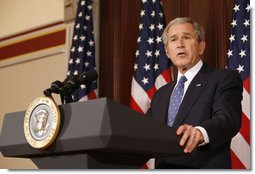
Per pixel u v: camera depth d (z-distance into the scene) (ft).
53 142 6.06
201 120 8.60
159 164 8.57
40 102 6.32
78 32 20.62
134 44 20.75
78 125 5.85
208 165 8.29
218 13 18.45
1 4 26.76
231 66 16.16
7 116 7.07
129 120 5.80
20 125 6.76
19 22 25.48
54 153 6.26
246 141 14.94
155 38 18.70
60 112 6.17
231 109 8.18
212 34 18.44
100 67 21.39
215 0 18.70
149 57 18.43
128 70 20.61
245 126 15.05
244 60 16.01
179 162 8.38
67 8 22.72
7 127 6.95
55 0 24.07
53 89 7.00
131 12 21.15
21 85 24.72
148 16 19.01
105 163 6.13
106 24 21.72
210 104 8.77
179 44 10.12
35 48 24.29
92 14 21.18
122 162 6.35
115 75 20.74
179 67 10.25
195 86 9.21
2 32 26.13
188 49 10.10
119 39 21.11
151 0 19.19
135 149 5.85
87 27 20.72
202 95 8.94
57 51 23.16
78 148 5.82
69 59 20.51
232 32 16.58
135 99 17.98
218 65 18.02
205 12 18.80
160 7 19.04
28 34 24.79
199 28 10.55
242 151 14.90
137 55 18.67
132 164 6.49
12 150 6.75
